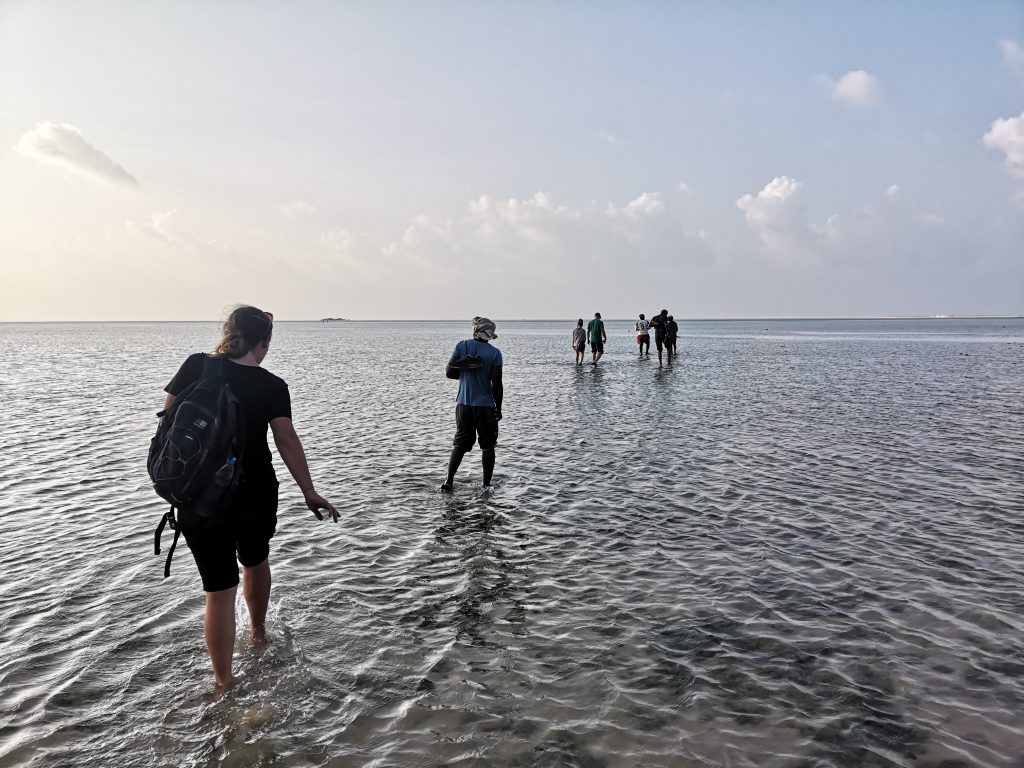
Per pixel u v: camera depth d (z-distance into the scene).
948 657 3.96
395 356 43.56
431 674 3.76
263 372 3.79
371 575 5.28
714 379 23.59
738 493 7.83
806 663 3.90
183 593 4.91
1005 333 101.44
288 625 4.36
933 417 14.00
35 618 4.48
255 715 3.34
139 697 3.52
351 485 8.34
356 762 2.99
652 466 9.32
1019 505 7.25
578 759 3.01
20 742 3.12
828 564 5.51
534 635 4.25
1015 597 4.82
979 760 3.01
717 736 3.19
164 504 7.41
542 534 6.33
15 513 7.03
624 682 3.68
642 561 5.59
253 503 3.70
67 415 14.99
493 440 8.12
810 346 54.66
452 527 6.56
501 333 110.31
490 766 2.96
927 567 5.43
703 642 4.16
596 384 21.73
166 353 48.09
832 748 3.10
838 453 10.20
